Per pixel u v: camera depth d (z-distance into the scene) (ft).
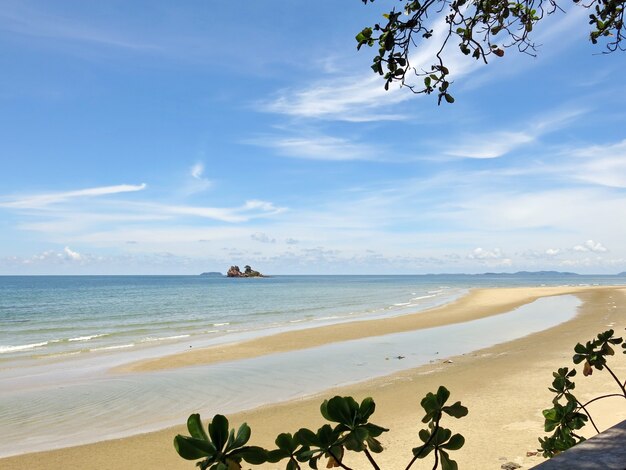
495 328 73.97
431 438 5.85
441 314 101.71
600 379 31.45
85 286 373.20
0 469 23.09
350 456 21.95
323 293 233.76
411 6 10.36
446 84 10.77
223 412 32.32
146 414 32.50
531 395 30.22
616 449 4.79
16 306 155.43
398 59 10.57
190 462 23.81
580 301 130.72
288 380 41.42
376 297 191.72
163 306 149.48
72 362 52.49
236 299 185.88
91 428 29.53
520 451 20.90
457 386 34.96
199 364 49.65
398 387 36.60
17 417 31.89
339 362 48.80
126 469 23.02
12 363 52.21
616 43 12.25
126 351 60.18
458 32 11.47
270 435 26.96
